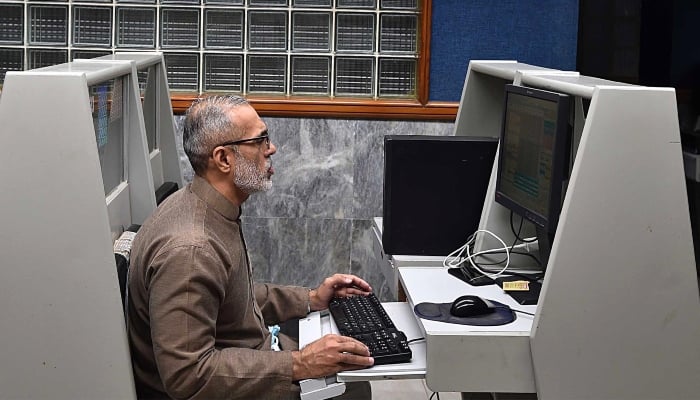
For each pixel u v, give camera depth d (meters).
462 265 2.50
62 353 1.95
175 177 3.25
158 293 1.88
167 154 3.23
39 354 1.95
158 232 1.96
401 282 2.52
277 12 3.96
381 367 1.96
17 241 1.92
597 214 1.94
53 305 1.93
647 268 1.96
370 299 2.35
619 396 1.99
